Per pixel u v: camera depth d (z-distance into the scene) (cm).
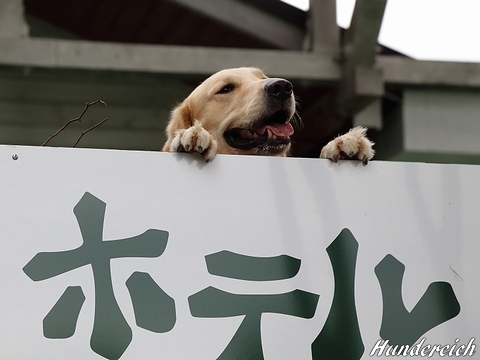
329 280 259
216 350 247
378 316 257
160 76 640
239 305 253
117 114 814
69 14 802
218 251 258
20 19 620
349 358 251
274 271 258
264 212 264
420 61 665
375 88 623
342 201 269
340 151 282
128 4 731
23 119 797
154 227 258
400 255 265
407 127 685
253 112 404
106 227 256
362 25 602
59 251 251
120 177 262
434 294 262
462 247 268
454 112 690
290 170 270
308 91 692
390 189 272
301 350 250
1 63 611
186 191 263
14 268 247
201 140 267
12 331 240
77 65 621
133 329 246
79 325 244
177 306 250
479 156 709
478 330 259
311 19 651
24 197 255
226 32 734
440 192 274
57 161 261
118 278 251
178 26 755
